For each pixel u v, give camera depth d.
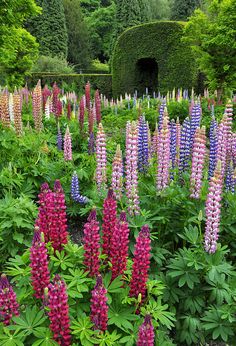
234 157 4.79
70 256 3.10
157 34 17.55
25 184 5.10
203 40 12.25
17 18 9.24
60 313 2.42
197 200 4.04
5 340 2.39
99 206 4.05
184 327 3.35
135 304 2.92
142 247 2.87
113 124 10.12
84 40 38.81
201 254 3.40
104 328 2.65
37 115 7.30
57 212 3.18
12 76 17.45
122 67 19.25
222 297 3.31
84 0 46.78
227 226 3.94
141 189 4.45
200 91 17.14
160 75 17.70
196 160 3.91
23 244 3.92
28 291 2.87
